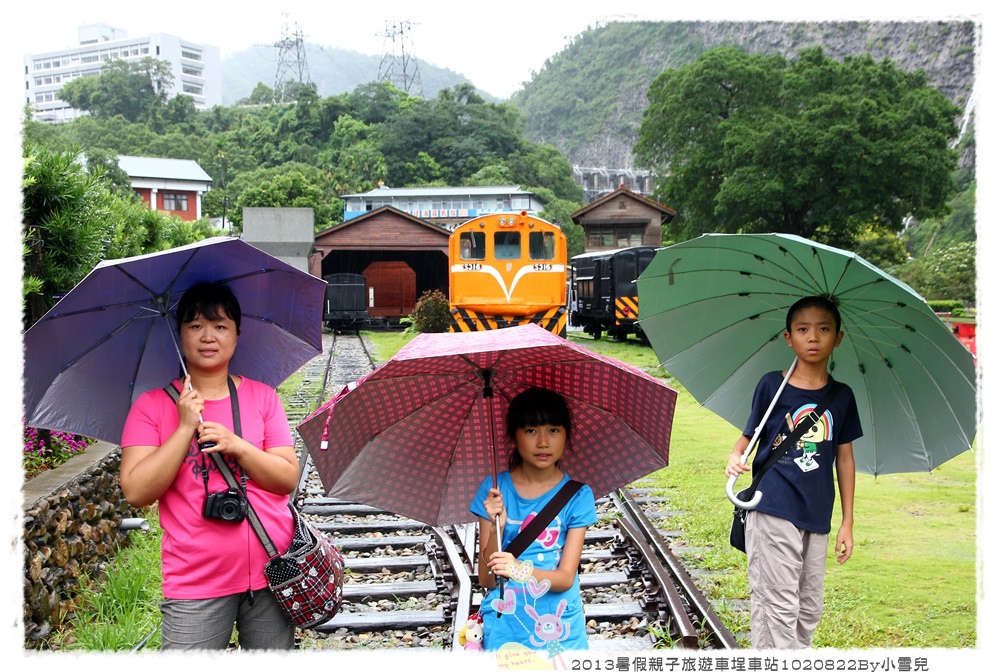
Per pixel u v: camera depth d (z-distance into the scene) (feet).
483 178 296.10
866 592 17.63
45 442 19.20
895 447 13.33
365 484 10.53
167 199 227.20
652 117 140.67
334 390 49.88
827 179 112.27
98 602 16.28
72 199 20.92
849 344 13.09
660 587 16.61
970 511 24.08
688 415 42.65
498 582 10.06
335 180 284.82
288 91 519.19
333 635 15.78
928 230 188.03
